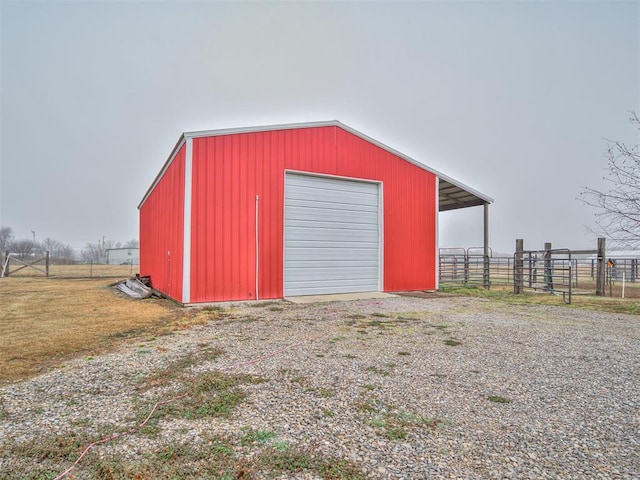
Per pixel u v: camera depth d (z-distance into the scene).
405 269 9.76
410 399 2.57
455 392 2.71
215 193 7.20
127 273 19.14
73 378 2.98
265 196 7.80
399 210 9.72
